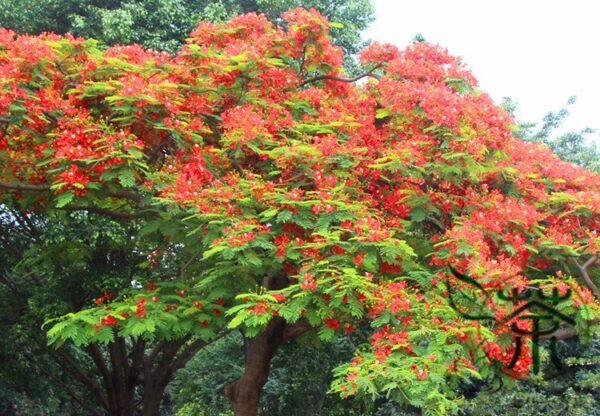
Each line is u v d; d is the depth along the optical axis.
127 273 14.57
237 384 11.97
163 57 10.10
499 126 9.77
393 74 10.87
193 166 9.24
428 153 9.47
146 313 8.90
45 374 17.08
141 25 16.06
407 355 7.91
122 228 12.95
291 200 8.56
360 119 10.23
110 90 9.20
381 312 8.11
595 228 10.15
